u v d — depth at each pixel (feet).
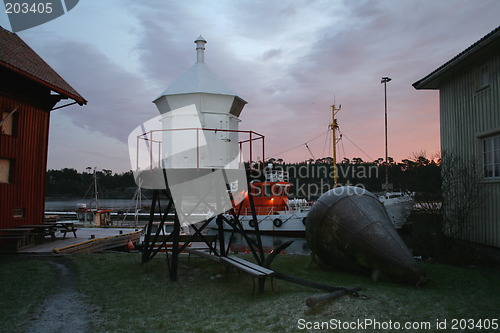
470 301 22.99
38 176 55.21
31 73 47.06
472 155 46.44
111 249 61.05
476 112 45.75
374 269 30.60
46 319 21.40
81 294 26.53
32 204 53.72
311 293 24.90
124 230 78.54
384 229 31.32
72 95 54.08
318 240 34.53
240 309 22.40
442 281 29.17
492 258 36.73
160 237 39.11
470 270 33.30
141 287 28.43
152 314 22.16
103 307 23.61
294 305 21.83
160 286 28.66
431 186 45.09
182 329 19.24
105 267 35.42
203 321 20.47
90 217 111.24
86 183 456.86
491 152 43.34
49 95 57.31
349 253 32.14
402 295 24.25
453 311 20.83
